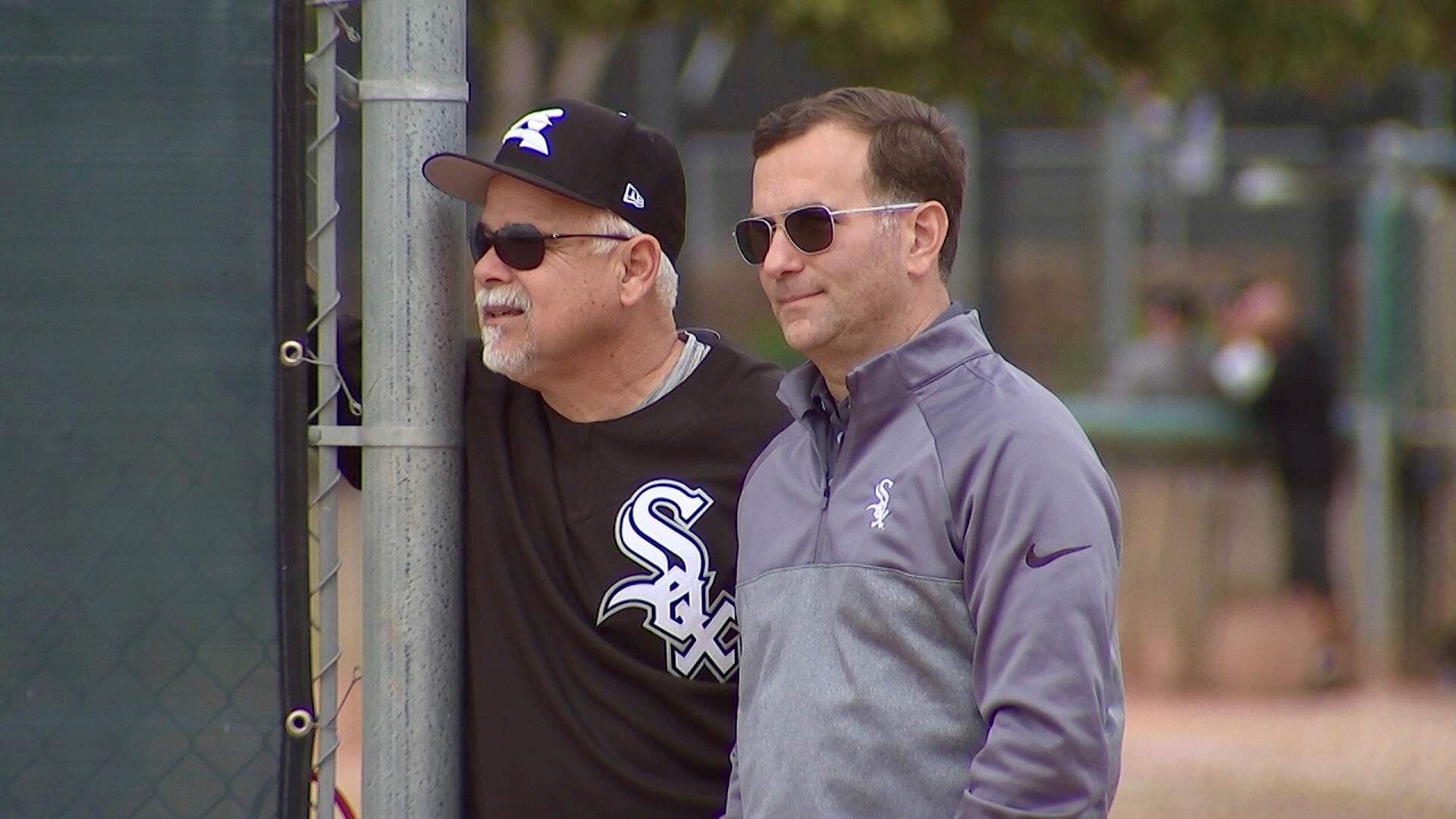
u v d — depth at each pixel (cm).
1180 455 3544
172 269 967
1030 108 2681
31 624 971
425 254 1013
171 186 966
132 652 971
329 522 1017
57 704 972
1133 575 3534
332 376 1014
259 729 970
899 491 942
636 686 1054
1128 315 5516
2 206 966
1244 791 2642
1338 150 5444
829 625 948
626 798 1039
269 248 967
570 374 1085
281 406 968
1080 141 5553
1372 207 3609
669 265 1099
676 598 1059
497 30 2639
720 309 5756
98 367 968
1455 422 3578
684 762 1053
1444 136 5041
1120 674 950
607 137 1066
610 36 2791
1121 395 4028
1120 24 2508
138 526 970
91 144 966
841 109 988
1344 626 3625
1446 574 3588
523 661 1046
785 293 986
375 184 1010
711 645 1060
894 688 927
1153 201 5528
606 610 1055
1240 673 3488
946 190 998
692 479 1077
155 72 966
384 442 1011
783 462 1016
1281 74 2530
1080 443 935
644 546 1061
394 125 1007
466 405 1076
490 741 1042
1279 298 3634
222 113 967
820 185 974
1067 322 5603
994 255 5628
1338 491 3731
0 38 963
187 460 970
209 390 969
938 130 1003
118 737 971
